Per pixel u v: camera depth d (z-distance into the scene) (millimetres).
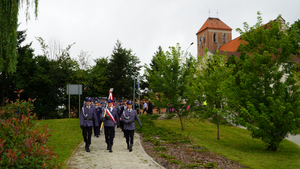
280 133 11359
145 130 14984
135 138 12438
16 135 4441
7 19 10477
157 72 18109
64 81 35531
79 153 8688
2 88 31875
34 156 4352
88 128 9164
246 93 12250
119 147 10023
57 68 34938
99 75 35688
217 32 80438
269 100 11078
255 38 13414
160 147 9984
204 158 8781
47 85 32750
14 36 11039
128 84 40406
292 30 12594
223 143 13711
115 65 40438
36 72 32188
